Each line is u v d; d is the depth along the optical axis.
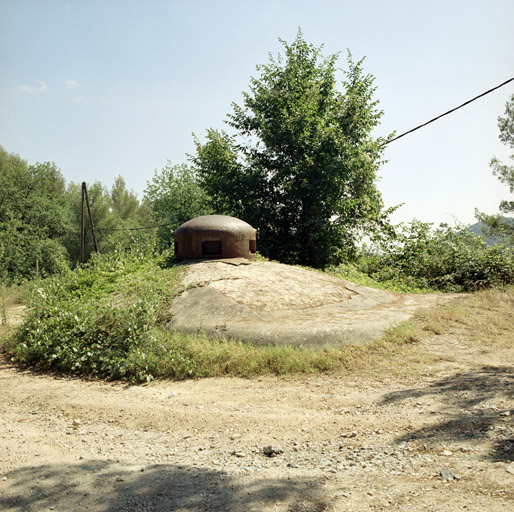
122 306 9.16
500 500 2.91
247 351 7.80
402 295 12.74
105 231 43.31
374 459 3.91
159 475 3.84
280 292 10.42
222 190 21.86
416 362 7.37
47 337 8.38
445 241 19.05
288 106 21.53
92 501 3.38
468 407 5.02
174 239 13.28
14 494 3.55
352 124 22.25
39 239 31.03
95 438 4.93
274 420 5.20
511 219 23.94
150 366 7.54
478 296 12.34
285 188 21.00
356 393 6.09
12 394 6.72
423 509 2.92
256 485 3.55
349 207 20.73
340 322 8.89
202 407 5.85
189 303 9.73
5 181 33.78
